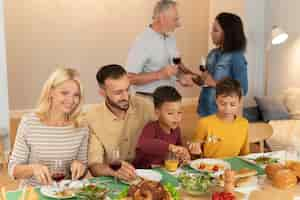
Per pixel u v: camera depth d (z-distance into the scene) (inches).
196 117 257.6
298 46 203.5
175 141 106.0
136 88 140.9
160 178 88.9
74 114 93.6
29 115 93.1
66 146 93.4
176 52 148.1
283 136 170.1
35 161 93.3
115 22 261.7
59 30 249.9
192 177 85.8
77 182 86.4
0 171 169.5
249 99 215.2
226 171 81.4
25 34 243.1
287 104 198.8
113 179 89.3
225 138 112.7
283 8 207.3
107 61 264.5
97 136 100.7
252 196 80.5
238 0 208.2
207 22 283.1
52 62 251.9
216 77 151.9
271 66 216.8
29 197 76.4
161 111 101.0
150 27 143.6
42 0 243.1
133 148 106.4
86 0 252.8
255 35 210.5
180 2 273.7
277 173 86.4
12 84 245.4
